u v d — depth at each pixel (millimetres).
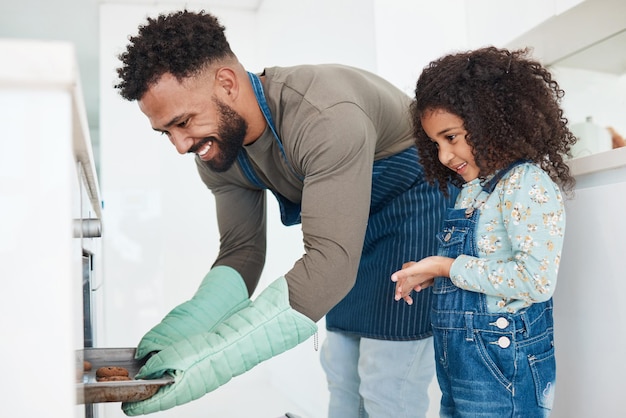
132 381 707
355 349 1442
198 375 801
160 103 986
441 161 1108
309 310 940
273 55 3506
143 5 3617
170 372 799
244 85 1080
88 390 679
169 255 3564
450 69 1065
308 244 986
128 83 985
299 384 3146
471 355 1009
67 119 477
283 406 3180
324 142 995
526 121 1034
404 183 1295
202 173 1435
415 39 2412
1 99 471
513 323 981
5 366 463
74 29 4020
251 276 1452
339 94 1050
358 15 2482
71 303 473
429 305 1255
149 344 964
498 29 2289
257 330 862
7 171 470
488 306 1005
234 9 3840
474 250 1037
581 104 2445
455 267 1018
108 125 3547
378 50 2375
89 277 1177
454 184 1209
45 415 466
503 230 1018
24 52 464
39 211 471
